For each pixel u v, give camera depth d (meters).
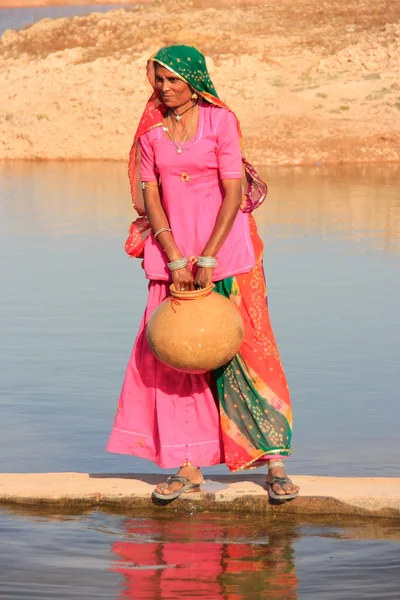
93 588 4.77
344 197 17.92
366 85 26.52
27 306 10.84
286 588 4.79
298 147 23.11
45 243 14.12
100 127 24.36
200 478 5.85
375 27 32.41
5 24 48.50
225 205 5.43
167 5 38.12
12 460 6.57
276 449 5.66
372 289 11.47
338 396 7.87
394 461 6.53
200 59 5.41
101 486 5.93
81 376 8.45
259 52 29.41
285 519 5.66
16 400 7.80
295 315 10.38
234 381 5.64
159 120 5.52
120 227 15.28
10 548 5.22
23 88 26.53
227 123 5.45
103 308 10.77
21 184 19.75
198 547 5.27
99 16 34.53
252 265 5.57
